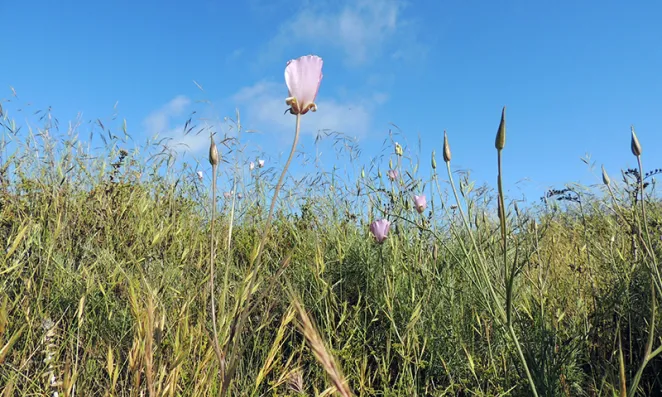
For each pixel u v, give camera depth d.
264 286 0.81
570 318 0.82
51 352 0.55
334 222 1.17
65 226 0.79
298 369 0.64
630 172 0.79
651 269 0.49
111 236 0.87
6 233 0.76
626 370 0.70
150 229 0.93
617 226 0.98
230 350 0.54
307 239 1.08
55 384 0.50
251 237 1.08
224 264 0.89
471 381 0.74
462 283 0.86
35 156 1.00
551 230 1.16
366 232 1.03
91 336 0.61
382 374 0.71
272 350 0.60
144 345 0.45
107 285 0.73
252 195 1.29
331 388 0.53
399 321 0.83
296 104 0.38
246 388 0.62
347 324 0.79
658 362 0.70
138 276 0.71
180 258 0.87
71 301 0.68
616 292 0.75
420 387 0.73
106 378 0.61
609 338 0.72
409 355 0.72
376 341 0.80
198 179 1.27
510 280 0.47
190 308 0.69
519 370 0.68
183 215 1.10
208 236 1.04
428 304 0.84
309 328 0.26
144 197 1.05
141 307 0.60
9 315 0.60
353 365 0.73
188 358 0.58
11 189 0.87
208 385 0.51
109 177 1.06
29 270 0.68
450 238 1.04
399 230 0.96
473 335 0.79
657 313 0.73
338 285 0.93
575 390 0.68
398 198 1.01
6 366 0.55
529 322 0.72
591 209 1.14
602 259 0.95
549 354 0.65
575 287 0.89
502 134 0.43
